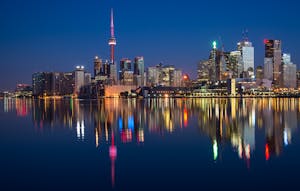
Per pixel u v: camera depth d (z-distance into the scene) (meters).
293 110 161.25
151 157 46.66
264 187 32.09
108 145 57.31
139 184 33.88
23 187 33.44
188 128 82.12
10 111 174.88
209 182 34.12
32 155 49.41
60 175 37.78
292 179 34.44
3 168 41.38
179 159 45.09
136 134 71.44
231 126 86.19
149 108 194.00
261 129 78.50
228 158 44.94
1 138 68.12
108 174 37.97
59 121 106.81
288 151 49.16
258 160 43.31
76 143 59.94
